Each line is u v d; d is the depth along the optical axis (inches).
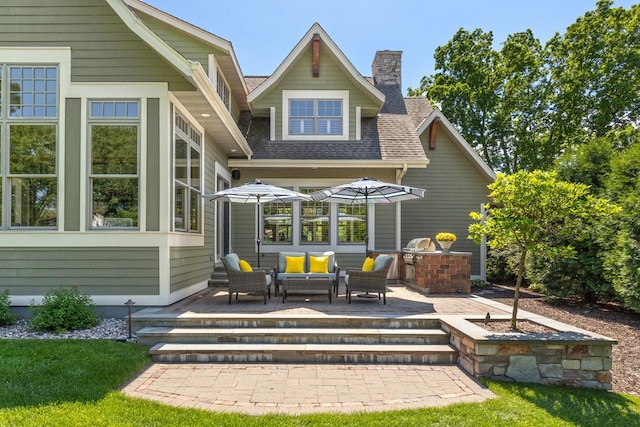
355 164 413.4
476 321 214.8
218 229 390.9
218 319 219.5
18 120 248.7
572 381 171.8
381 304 270.5
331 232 432.5
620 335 252.4
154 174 250.5
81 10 252.4
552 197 182.4
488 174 481.4
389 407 142.5
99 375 159.0
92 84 250.7
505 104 843.4
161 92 251.3
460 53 864.9
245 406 141.4
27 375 154.9
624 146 690.2
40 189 252.5
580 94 775.7
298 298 296.8
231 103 442.0
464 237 491.5
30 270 245.9
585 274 343.3
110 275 247.6
